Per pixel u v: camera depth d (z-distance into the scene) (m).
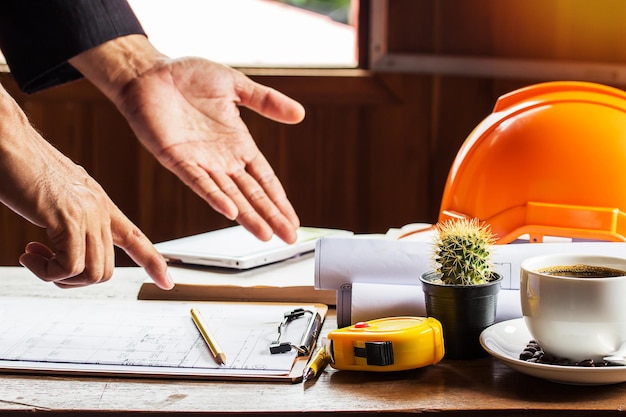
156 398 0.71
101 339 0.85
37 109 2.43
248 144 1.03
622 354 0.74
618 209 0.96
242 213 0.97
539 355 0.76
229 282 1.04
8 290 1.10
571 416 0.68
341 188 2.48
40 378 0.76
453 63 2.39
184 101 1.03
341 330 0.77
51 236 0.77
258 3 2.91
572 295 0.71
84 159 2.47
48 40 1.06
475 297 0.80
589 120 0.98
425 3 2.38
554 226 0.97
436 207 2.46
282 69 2.46
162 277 0.84
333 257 0.90
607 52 2.33
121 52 1.06
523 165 0.98
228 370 0.76
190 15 2.86
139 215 2.50
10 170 0.75
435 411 0.68
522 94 1.04
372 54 2.41
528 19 2.35
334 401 0.70
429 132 2.43
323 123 2.45
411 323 0.79
